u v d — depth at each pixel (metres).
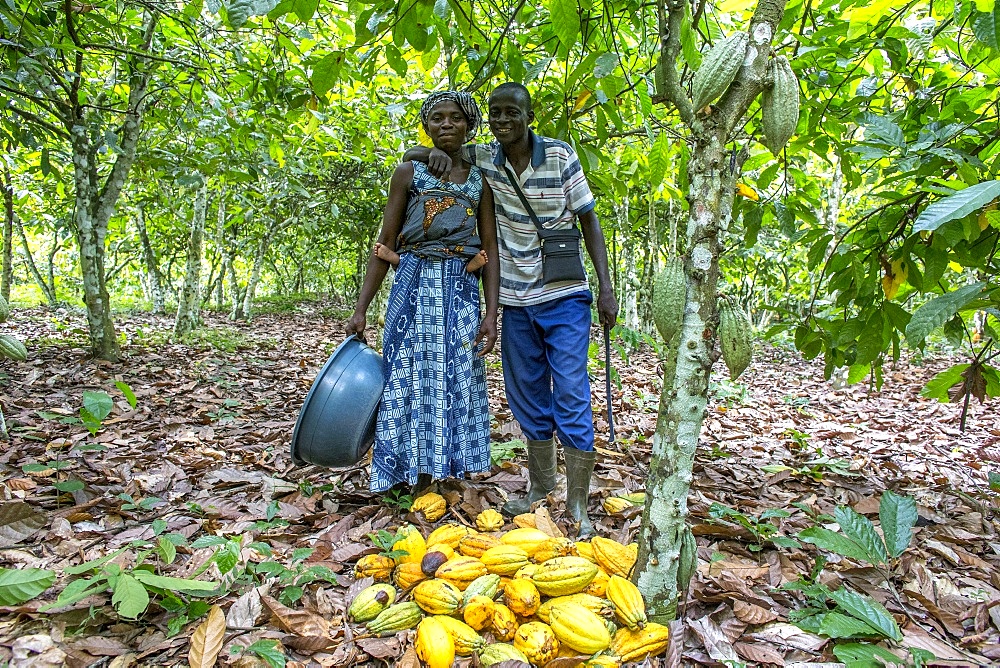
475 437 2.71
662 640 1.71
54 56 4.03
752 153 3.53
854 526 2.06
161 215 12.79
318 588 2.01
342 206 11.44
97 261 6.25
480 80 3.12
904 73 3.14
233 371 6.25
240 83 4.28
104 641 1.70
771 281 7.06
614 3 2.52
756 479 3.39
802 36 2.65
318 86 2.53
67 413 4.09
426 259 2.62
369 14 2.40
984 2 2.64
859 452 4.35
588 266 10.54
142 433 3.88
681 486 1.73
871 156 2.46
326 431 2.57
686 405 1.70
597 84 2.48
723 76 1.58
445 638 1.67
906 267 2.68
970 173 2.29
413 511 2.55
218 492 2.88
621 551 2.02
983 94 2.79
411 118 5.41
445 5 2.42
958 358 10.07
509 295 2.62
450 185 2.58
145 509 2.62
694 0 2.26
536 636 1.67
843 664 1.69
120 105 6.41
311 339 10.15
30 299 15.64
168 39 5.00
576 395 2.46
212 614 1.71
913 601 2.06
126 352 7.04
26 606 1.81
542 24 3.02
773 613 1.90
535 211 2.54
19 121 5.49
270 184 9.61
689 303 1.67
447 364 2.63
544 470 2.70
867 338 2.80
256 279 12.58
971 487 3.58
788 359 10.77
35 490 2.78
